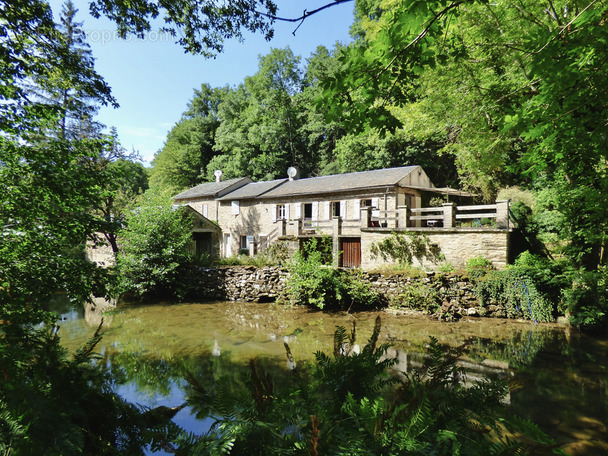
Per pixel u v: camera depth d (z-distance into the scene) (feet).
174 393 18.20
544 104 11.51
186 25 14.80
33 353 8.91
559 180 25.21
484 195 69.62
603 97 10.24
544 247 44.73
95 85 15.99
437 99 33.42
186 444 3.91
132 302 49.16
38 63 14.78
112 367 22.72
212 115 143.02
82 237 17.89
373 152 84.12
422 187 63.21
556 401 16.69
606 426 14.34
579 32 9.18
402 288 39.29
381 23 33.53
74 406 7.27
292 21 6.01
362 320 35.99
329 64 109.91
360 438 3.71
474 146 37.04
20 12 13.47
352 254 56.85
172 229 53.11
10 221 15.97
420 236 43.98
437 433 3.81
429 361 5.46
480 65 28.86
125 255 51.70
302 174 116.67
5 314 12.51
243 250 76.07
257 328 33.99
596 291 29.48
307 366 6.45
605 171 15.80
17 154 15.29
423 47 8.26
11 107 14.70
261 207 77.10
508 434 7.89
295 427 4.57
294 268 44.01
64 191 15.69
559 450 3.64
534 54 9.77
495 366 21.70
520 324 32.55
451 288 37.22
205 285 52.90
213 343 28.86
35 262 16.49
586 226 24.50
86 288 17.81
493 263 39.09
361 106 9.74
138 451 7.04
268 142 110.83
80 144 16.93
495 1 27.27
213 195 86.43
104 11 14.25
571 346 25.86
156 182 140.26
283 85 120.06
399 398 4.68
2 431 4.58
